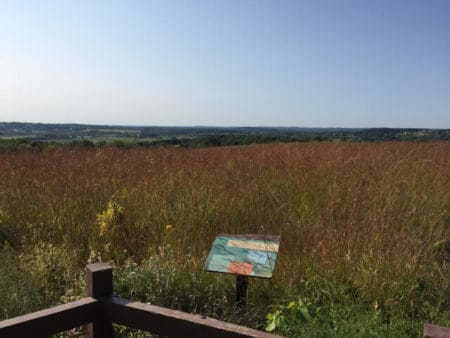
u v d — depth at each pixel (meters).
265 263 3.25
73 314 2.10
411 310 3.65
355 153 11.86
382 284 3.78
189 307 3.87
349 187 6.79
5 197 6.97
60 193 6.98
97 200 6.71
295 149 13.58
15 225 6.25
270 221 5.68
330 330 3.08
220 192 6.69
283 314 3.49
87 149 14.05
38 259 4.64
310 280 4.00
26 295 3.88
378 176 7.46
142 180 7.57
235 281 4.02
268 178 8.11
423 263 4.25
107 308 2.21
